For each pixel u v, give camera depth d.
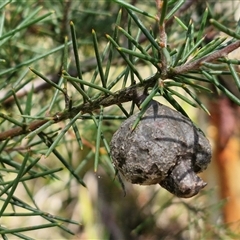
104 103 0.34
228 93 0.32
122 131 0.32
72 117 0.35
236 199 0.58
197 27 0.49
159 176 0.32
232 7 0.52
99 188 0.71
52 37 0.52
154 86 0.32
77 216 0.71
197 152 0.32
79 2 0.53
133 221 0.69
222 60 0.32
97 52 0.34
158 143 0.32
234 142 0.59
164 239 0.64
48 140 0.37
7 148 0.40
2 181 0.38
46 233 0.69
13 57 0.50
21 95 0.49
